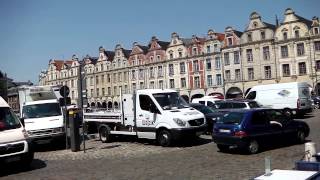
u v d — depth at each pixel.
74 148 16.88
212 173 10.50
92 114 20.17
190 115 16.62
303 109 29.17
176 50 73.38
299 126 15.34
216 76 67.69
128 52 86.31
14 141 12.30
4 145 12.04
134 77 81.88
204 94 69.19
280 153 13.38
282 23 59.78
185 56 71.88
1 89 48.59
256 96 31.27
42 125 18.20
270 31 61.06
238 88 64.81
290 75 59.16
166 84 75.25
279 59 60.22
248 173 10.25
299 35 58.16
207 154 14.02
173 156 13.96
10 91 30.44
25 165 13.13
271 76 61.06
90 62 93.38
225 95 66.25
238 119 13.97
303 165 5.12
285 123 14.91
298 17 58.50
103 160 13.93
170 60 74.31
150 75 78.38
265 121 14.29
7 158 12.05
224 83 66.25
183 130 16.22
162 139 16.78
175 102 17.64
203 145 16.64
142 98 17.73
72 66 98.88
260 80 62.06
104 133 19.52
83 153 16.11
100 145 18.55
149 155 14.54
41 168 13.06
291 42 58.91
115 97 86.56
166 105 17.22
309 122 24.47
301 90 29.42
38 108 19.59
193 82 70.88
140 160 13.45
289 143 15.52
